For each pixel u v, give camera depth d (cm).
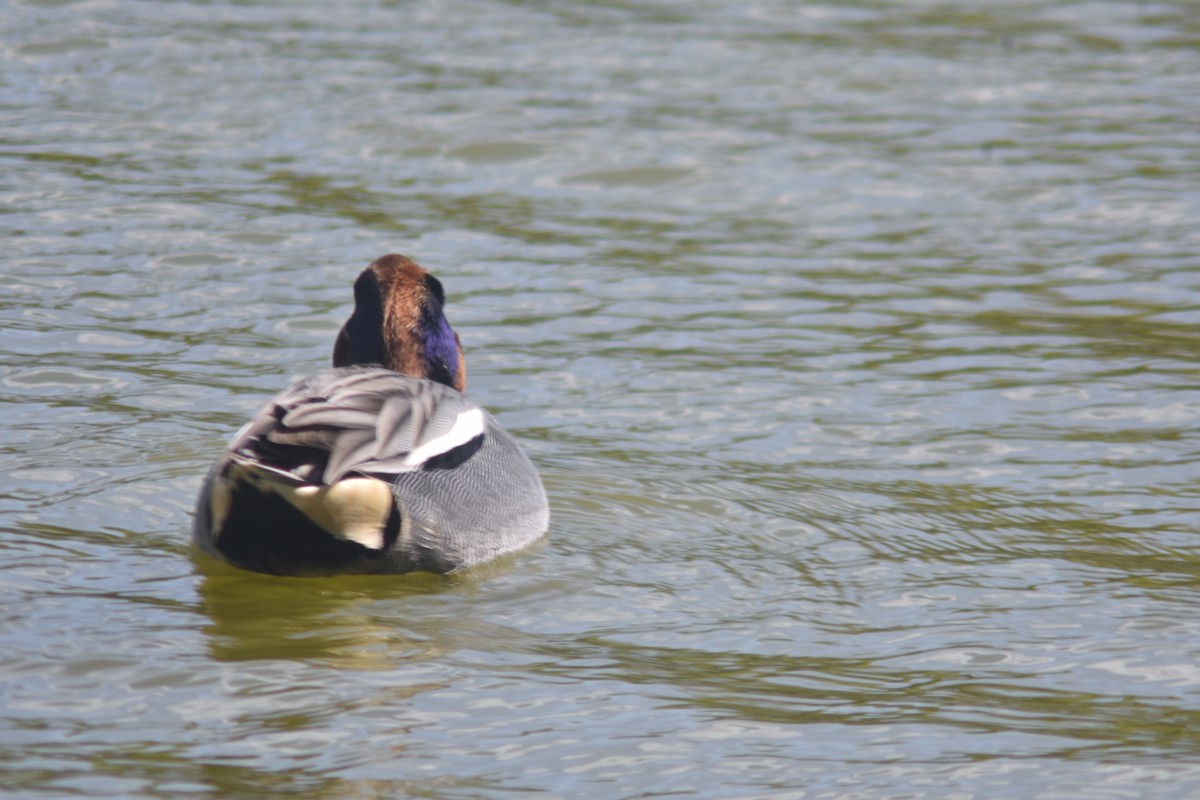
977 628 932
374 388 1004
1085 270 1708
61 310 1498
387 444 967
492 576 992
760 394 1376
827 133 2136
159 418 1260
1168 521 1122
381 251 1700
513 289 1627
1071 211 1880
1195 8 2834
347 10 2611
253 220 1762
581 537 1071
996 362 1457
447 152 2006
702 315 1575
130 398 1303
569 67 2361
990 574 1023
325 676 827
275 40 2405
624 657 873
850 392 1383
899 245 1784
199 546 984
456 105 2153
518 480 1053
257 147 1989
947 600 977
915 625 936
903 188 1948
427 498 980
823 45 2548
